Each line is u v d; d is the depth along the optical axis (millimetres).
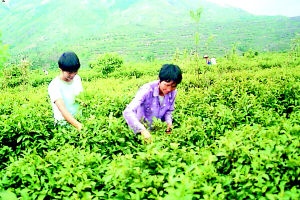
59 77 3828
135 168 2262
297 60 19672
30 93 12938
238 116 4043
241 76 11102
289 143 2541
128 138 3156
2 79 18734
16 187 2506
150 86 3314
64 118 3801
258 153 2404
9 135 3420
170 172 2148
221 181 2150
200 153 2709
